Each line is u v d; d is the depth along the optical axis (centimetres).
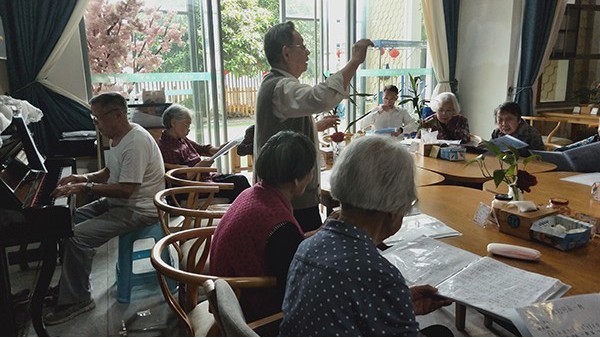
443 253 140
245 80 488
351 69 167
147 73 426
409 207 94
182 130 324
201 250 198
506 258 137
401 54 568
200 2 438
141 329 215
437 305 118
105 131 240
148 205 243
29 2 347
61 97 375
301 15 502
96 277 272
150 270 276
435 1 549
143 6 411
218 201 321
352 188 90
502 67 541
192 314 154
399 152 92
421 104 444
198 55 448
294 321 86
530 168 262
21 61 352
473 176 249
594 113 514
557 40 566
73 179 242
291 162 131
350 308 81
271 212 128
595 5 582
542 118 514
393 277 84
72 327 217
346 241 89
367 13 532
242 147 334
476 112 580
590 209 182
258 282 120
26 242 184
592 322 96
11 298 191
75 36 377
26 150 247
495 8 538
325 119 224
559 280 121
